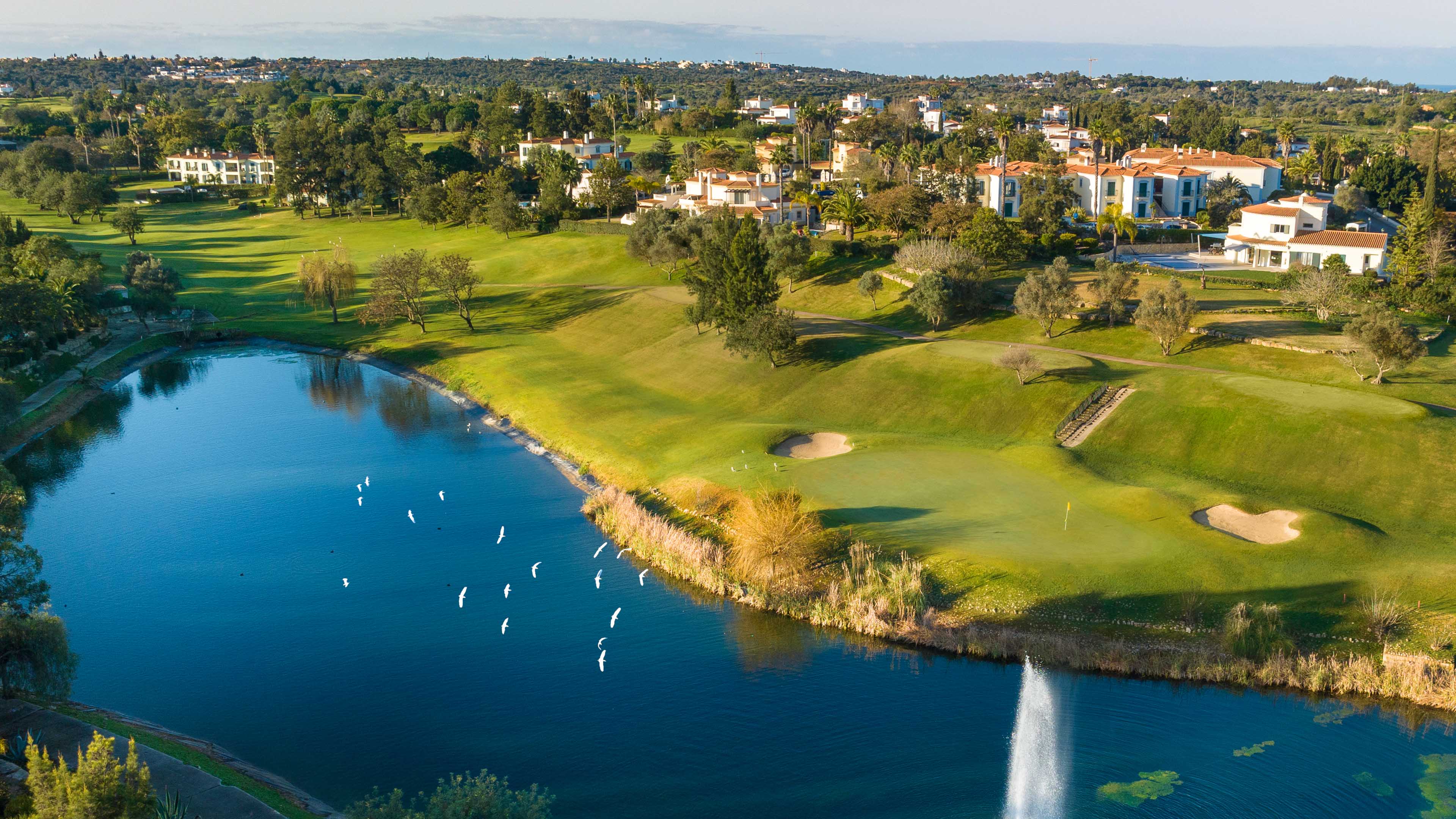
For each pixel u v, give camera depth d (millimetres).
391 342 127750
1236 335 93625
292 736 47844
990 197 176750
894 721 47812
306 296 140875
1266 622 50875
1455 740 44562
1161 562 57219
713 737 47031
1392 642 50344
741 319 106188
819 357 102188
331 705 50438
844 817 41031
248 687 52188
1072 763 43812
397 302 130000
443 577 65000
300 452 91000
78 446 94125
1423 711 46781
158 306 135250
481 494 79812
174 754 44344
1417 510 63312
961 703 48969
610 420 93250
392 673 53406
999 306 112125
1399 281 109812
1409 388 80125
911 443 80812
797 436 84938
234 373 120750
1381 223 170250
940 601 56406
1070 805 40812
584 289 145250
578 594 62062
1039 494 68188
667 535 66812
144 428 99250
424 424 98812
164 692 51812
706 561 63500
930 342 102875
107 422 101875
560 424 93562
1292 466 70062
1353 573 55562
